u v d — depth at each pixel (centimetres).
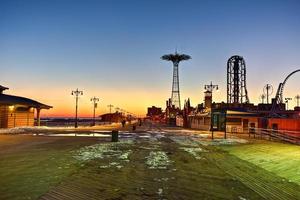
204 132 4594
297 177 1181
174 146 2345
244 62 7138
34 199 828
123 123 6725
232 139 3120
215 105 6850
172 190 959
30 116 4962
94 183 1024
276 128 3772
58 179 1059
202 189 978
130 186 997
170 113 10044
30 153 1731
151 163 1465
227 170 1316
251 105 6925
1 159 1492
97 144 2359
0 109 4175
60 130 4450
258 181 1105
